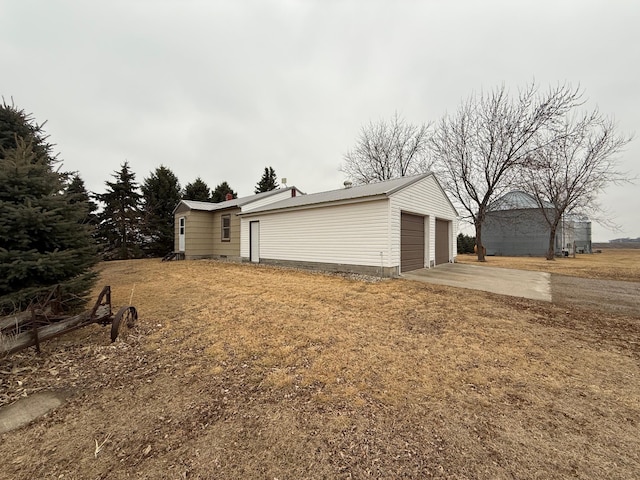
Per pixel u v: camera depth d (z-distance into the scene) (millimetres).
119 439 2088
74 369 3244
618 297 6332
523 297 6312
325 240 10398
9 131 6273
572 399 2482
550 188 17766
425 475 1680
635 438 1971
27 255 4152
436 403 2445
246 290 7332
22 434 2158
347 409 2379
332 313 5234
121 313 4133
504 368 3076
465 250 29125
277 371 3096
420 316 5004
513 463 1755
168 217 23766
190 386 2844
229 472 1744
